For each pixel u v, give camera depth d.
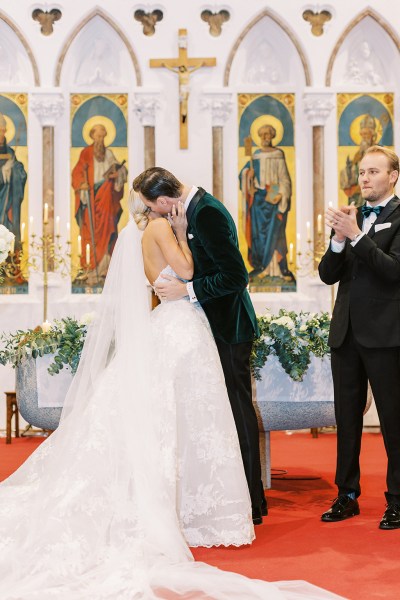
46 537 3.23
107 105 9.71
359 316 4.04
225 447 3.70
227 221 3.91
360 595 2.89
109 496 3.42
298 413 4.82
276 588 2.80
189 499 3.68
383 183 4.11
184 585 2.91
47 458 3.92
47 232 9.31
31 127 9.58
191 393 3.74
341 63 9.80
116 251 3.91
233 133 9.70
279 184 9.69
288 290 9.59
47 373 4.78
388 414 4.00
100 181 9.66
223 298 3.96
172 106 9.59
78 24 9.59
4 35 9.64
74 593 2.89
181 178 9.55
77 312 9.41
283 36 9.73
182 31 9.47
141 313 3.81
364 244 3.90
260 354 4.73
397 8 9.62
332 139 9.69
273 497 4.93
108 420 3.61
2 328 9.30
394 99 9.75
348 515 4.20
